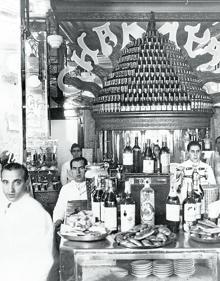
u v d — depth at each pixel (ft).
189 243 7.99
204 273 8.46
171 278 8.21
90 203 11.64
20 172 9.85
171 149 16.88
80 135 17.01
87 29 17.67
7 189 9.79
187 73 17.12
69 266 7.75
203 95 17.03
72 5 17.20
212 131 16.99
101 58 17.22
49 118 16.84
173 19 17.38
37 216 9.73
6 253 9.41
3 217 9.73
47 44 16.53
